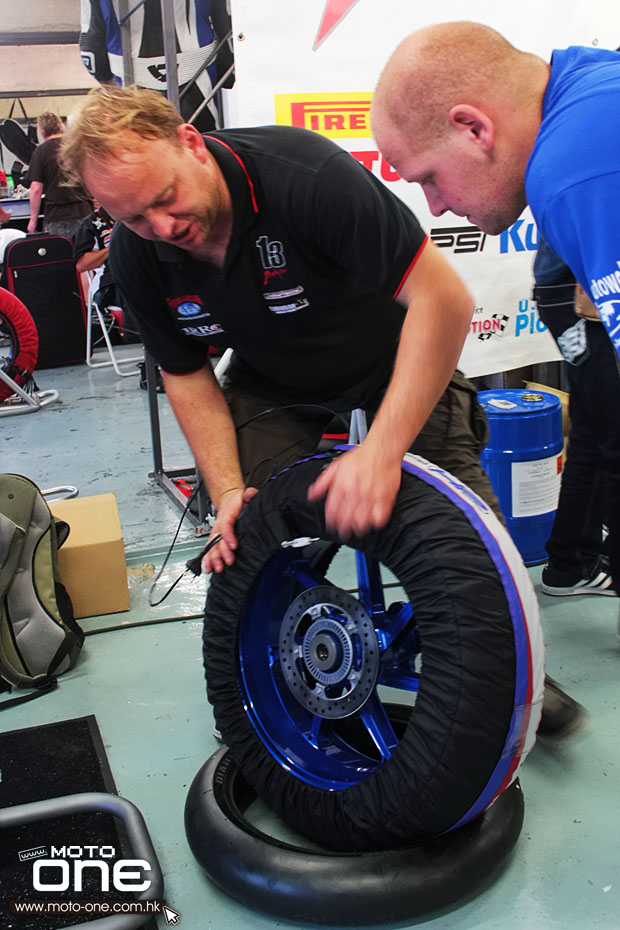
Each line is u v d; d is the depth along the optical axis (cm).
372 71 264
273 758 159
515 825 149
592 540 250
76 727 201
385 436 128
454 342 132
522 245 301
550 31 283
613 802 165
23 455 445
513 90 111
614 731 186
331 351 162
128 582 286
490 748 129
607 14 287
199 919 143
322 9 256
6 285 656
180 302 158
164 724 202
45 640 223
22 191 854
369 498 127
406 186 279
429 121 115
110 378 630
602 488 239
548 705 173
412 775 133
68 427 499
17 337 541
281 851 141
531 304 309
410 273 131
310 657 158
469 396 176
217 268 148
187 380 176
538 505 274
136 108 126
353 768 159
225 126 337
